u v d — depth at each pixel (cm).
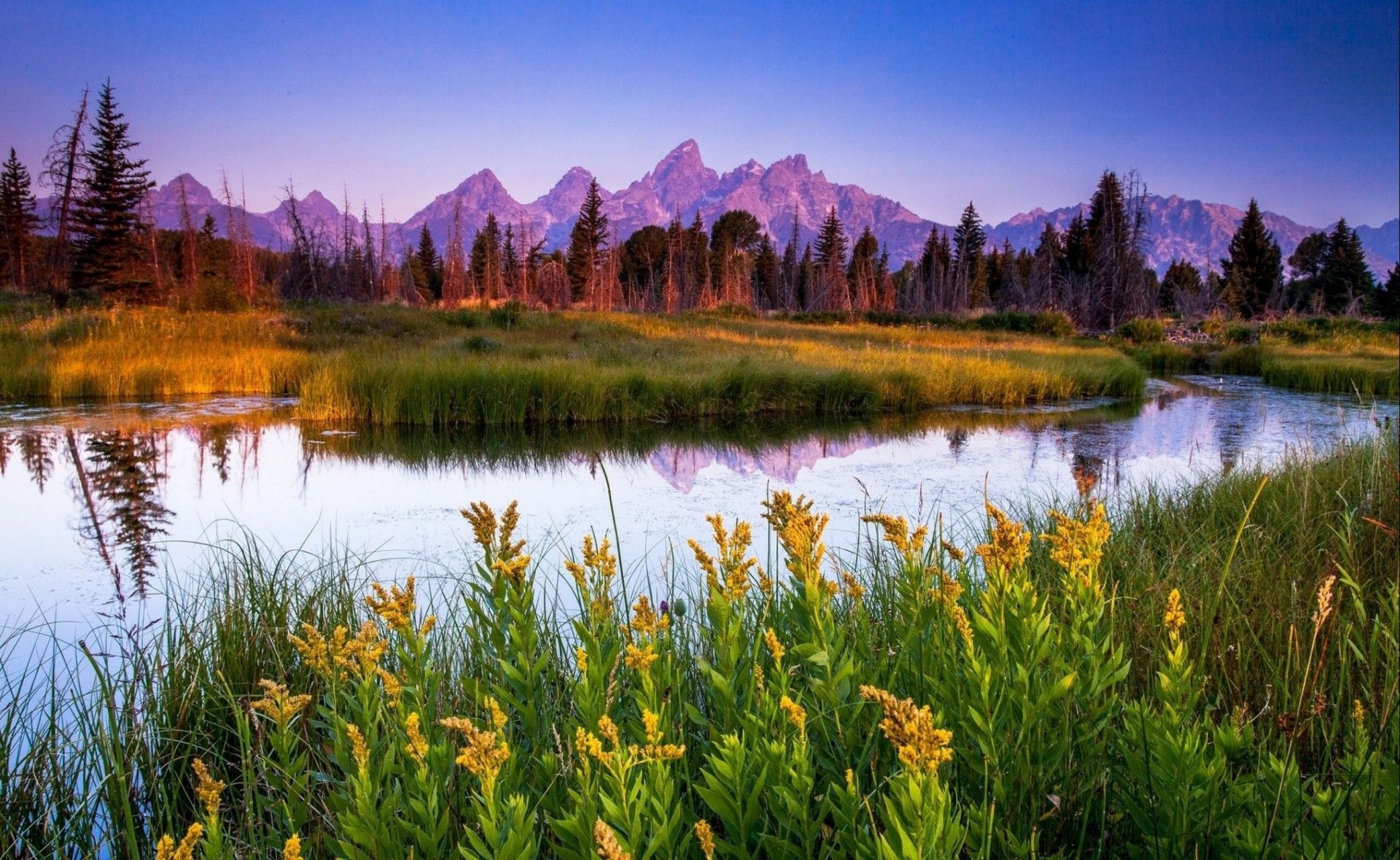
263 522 706
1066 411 1622
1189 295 4891
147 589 538
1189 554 457
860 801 163
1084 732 203
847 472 948
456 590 463
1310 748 249
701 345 2327
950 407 1691
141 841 262
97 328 1927
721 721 236
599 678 198
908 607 226
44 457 1002
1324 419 1462
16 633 445
